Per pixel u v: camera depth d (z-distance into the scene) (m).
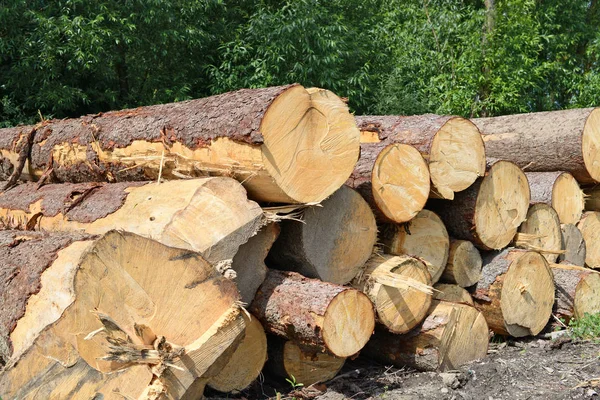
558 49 14.57
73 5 9.48
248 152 3.54
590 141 6.05
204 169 3.88
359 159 4.23
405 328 4.23
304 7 10.53
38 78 9.56
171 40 10.58
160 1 9.72
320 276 3.97
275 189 3.59
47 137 5.51
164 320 2.94
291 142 3.59
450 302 4.53
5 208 5.07
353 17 12.56
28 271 3.10
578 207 6.24
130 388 2.82
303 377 4.07
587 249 6.43
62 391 2.67
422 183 4.34
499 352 4.83
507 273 4.89
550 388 4.00
